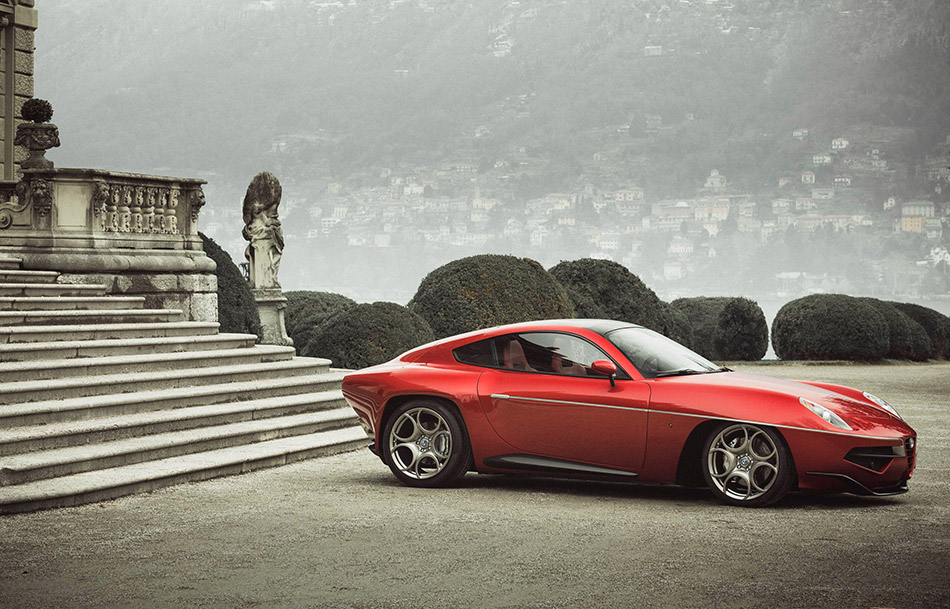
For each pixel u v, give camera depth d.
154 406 10.63
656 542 6.62
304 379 13.00
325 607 5.16
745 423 7.82
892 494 7.99
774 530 6.98
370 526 7.20
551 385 8.47
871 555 6.21
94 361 10.84
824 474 7.68
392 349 16.88
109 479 8.40
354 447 11.41
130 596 5.38
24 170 13.16
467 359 8.93
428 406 8.90
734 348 27.88
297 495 8.50
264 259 17.00
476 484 9.07
